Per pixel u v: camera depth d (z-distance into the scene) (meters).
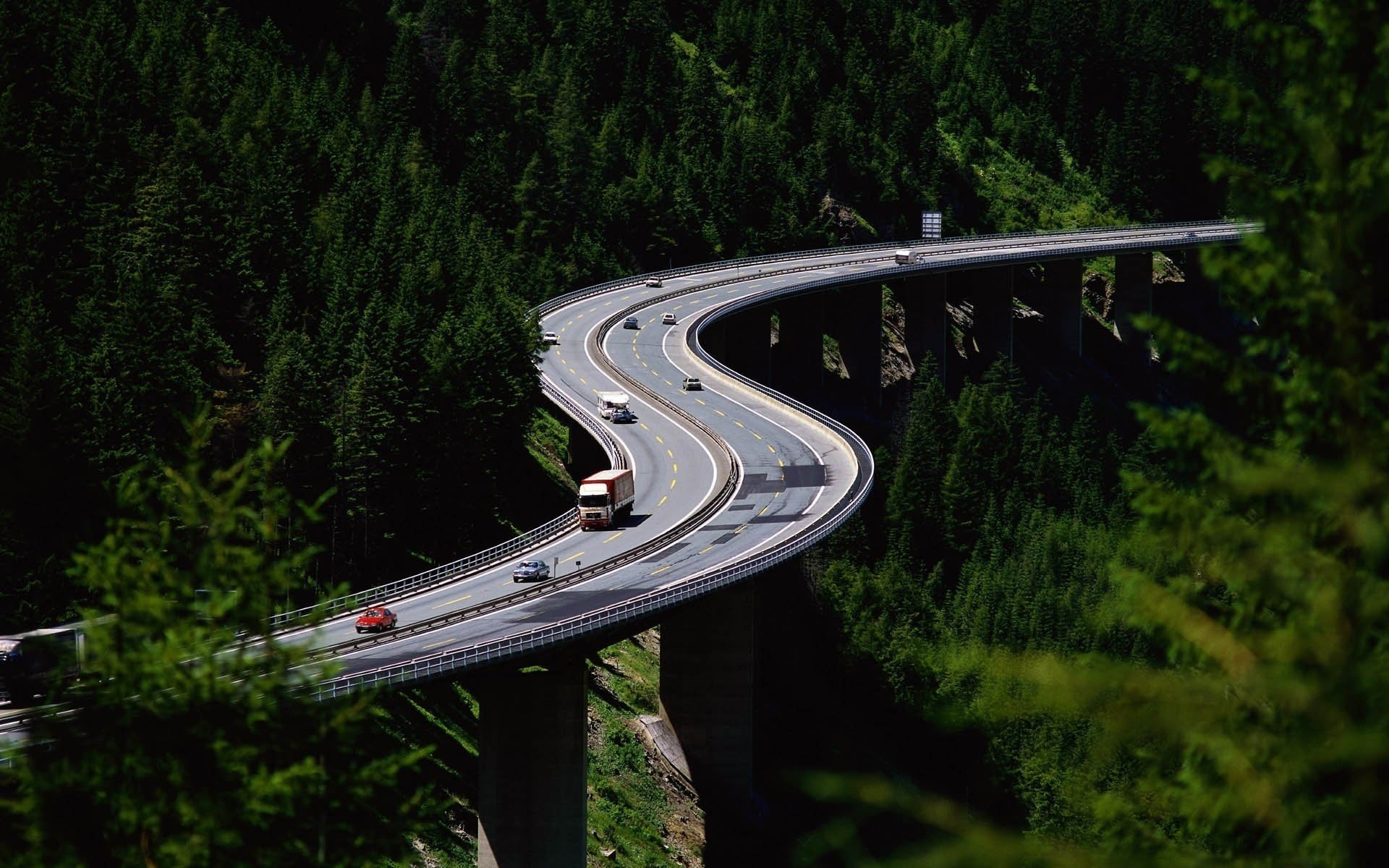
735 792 91.94
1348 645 10.41
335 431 95.94
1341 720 10.13
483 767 68.38
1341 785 10.22
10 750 17.77
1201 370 12.07
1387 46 11.30
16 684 51.22
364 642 68.69
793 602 120.19
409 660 63.09
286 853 17.58
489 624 73.50
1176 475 12.13
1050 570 118.06
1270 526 11.31
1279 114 11.84
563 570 87.69
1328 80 11.63
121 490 18.78
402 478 100.81
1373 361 11.21
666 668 93.81
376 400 99.50
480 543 107.31
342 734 18.48
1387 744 9.60
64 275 103.31
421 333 114.44
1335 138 11.52
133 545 18.30
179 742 17.42
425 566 102.06
